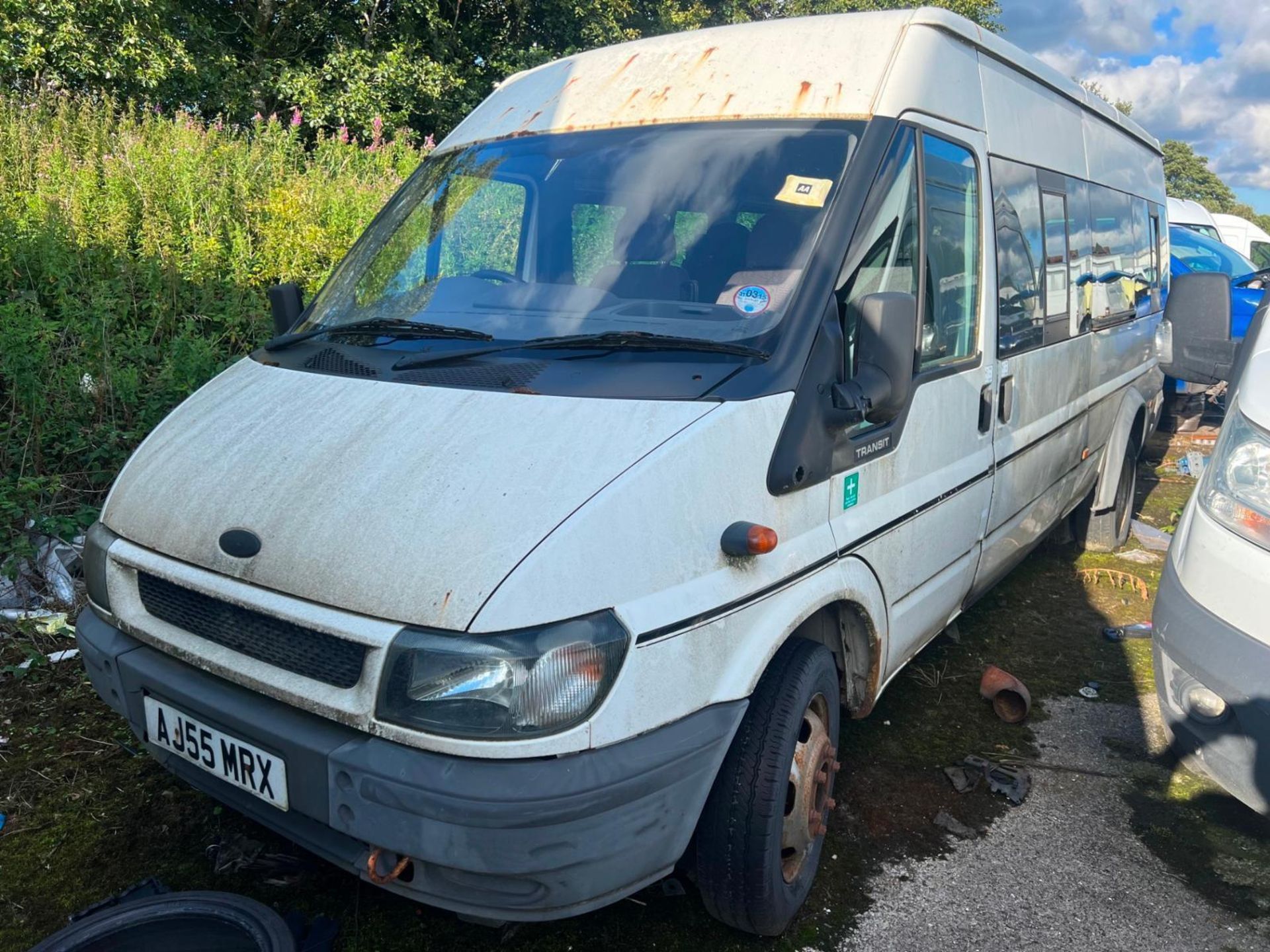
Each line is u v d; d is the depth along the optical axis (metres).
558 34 21.19
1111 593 5.78
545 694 2.05
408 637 2.09
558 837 2.05
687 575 2.33
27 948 2.69
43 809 3.29
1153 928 2.96
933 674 4.66
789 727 2.61
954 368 3.58
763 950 2.80
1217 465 3.11
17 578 4.47
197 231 7.68
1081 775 3.82
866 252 2.99
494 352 2.80
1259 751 2.82
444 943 2.77
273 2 18.42
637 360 2.67
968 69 3.79
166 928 2.40
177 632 2.54
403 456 2.41
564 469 2.29
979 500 3.91
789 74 3.32
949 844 3.35
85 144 9.28
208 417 2.90
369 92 17.14
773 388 2.62
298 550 2.30
